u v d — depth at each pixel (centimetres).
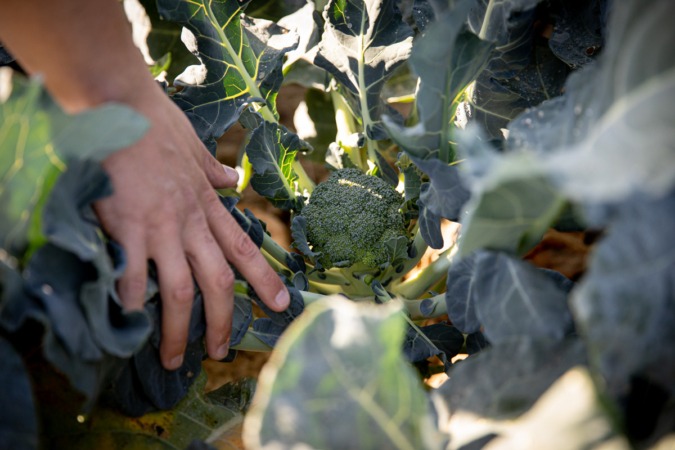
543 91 130
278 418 65
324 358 65
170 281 100
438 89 97
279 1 166
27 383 76
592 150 59
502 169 60
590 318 60
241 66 139
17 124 71
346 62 141
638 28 61
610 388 67
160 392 109
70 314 79
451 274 98
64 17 88
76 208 83
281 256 136
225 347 114
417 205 132
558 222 87
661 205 59
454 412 80
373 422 65
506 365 79
